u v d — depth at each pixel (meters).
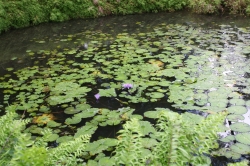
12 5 6.96
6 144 1.28
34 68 4.11
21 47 5.30
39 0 7.57
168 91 3.24
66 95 3.17
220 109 2.77
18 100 3.07
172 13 8.90
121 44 5.26
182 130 1.19
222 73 3.70
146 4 9.04
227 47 4.86
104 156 2.11
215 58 4.30
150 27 6.81
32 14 7.25
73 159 1.42
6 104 2.99
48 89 3.34
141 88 3.29
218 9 8.77
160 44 5.18
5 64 4.35
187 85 3.36
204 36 5.72
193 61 4.17
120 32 6.34
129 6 8.87
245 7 8.56
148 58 4.38
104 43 5.40
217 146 2.22
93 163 2.02
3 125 1.40
